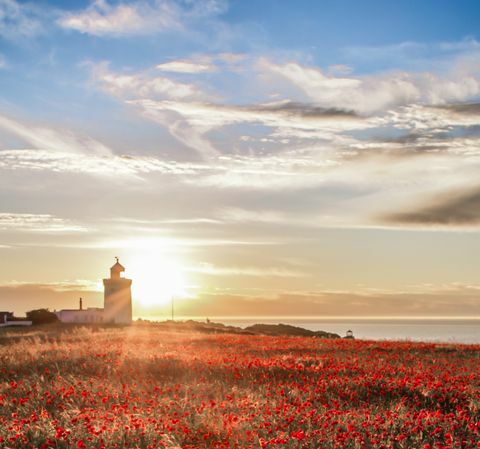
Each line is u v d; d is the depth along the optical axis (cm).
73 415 1730
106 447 1462
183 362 2702
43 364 2784
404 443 1523
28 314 10925
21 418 1741
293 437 1509
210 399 2047
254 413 1730
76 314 10881
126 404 1820
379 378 2264
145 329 7556
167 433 1555
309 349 3747
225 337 4778
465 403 1978
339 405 1945
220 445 1497
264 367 2592
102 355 2891
